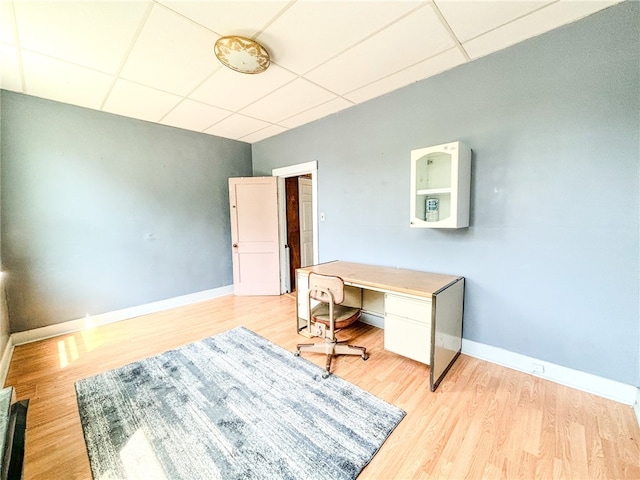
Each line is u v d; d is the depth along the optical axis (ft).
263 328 9.59
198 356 7.63
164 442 4.72
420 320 6.20
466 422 5.06
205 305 12.25
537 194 6.14
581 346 5.83
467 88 6.95
